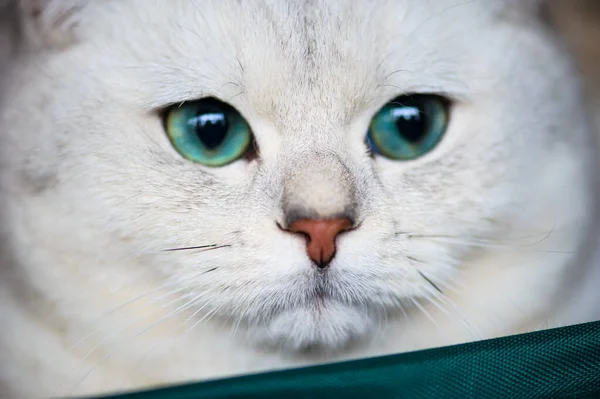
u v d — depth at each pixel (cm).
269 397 17
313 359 23
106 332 23
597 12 32
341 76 21
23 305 23
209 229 21
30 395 24
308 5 21
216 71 20
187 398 17
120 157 21
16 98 23
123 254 22
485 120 22
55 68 22
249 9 21
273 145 21
